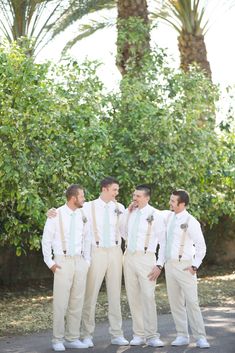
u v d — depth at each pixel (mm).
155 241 8352
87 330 8305
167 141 12547
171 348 8062
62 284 8062
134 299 8375
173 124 12500
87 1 16453
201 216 14461
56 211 8172
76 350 8016
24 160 9797
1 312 11102
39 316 10586
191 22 17391
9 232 10992
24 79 10055
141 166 12688
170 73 13164
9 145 9836
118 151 12055
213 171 13516
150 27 14359
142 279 8273
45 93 10234
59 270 8062
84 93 11859
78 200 8125
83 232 8219
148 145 12547
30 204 9922
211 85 13781
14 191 10023
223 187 14438
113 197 8406
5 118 9672
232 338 8523
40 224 10523
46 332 9281
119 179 12211
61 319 8047
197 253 8156
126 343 8305
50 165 10219
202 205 13977
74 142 10820
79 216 8188
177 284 8250
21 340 8695
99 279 8320
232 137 14156
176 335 8836
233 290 13133
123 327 9562
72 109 11375
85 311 8312
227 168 13844
